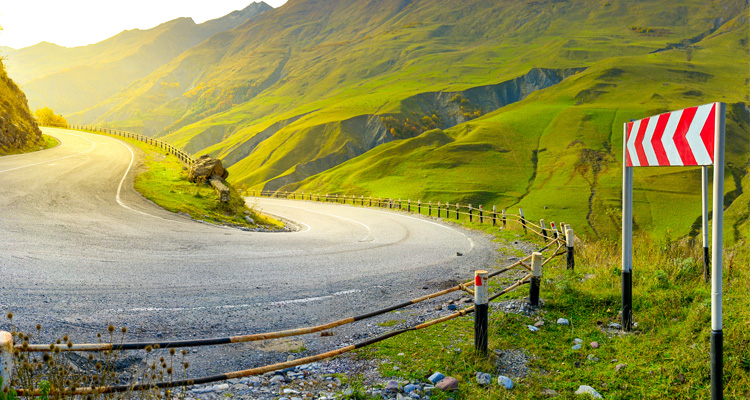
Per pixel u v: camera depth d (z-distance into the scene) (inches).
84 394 126.7
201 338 211.0
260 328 229.3
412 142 5625.0
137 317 229.8
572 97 7386.8
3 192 668.7
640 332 217.8
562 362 192.5
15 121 1307.8
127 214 649.0
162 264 362.0
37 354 167.8
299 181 5841.5
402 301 290.0
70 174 932.6
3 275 280.8
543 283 314.3
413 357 194.5
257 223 837.8
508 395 162.2
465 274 376.2
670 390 161.5
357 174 4879.4
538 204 3663.9
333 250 498.0
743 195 3031.5
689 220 3142.2
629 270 223.6
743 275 265.0
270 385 167.9
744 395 151.0
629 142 215.2
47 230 464.1
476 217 897.5
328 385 168.1
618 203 3543.3
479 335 194.4
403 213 1217.4
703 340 186.1
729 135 4734.3
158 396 137.3
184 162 1284.4
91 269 323.0
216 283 312.0
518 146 5211.6
